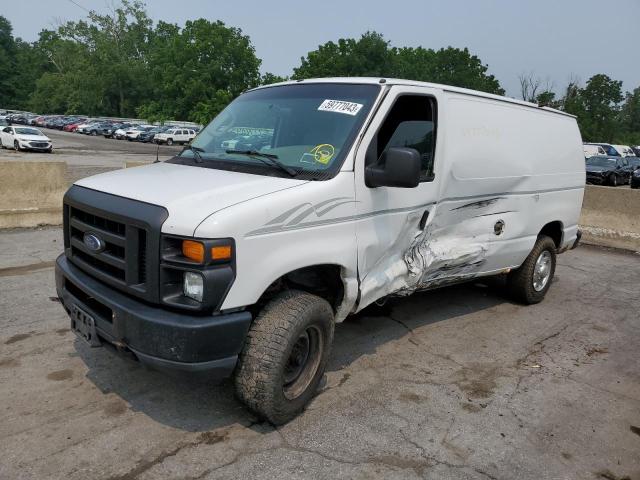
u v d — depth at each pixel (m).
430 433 3.74
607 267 9.10
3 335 4.88
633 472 3.49
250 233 3.20
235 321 3.18
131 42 97.56
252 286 3.24
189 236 3.05
